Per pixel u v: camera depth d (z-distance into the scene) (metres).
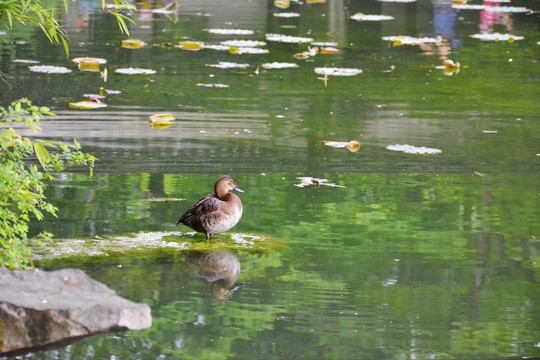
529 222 10.82
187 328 7.59
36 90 17.75
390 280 8.90
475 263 9.44
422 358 7.10
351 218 10.88
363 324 7.80
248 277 8.91
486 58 23.47
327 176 12.69
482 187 12.28
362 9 34.16
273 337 7.43
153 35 25.98
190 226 10.07
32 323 7.20
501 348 7.34
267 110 16.89
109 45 23.88
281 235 10.26
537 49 25.02
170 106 16.91
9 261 8.11
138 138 14.41
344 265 9.30
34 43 23.64
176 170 12.70
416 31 28.30
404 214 11.07
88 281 8.02
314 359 7.04
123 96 17.61
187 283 8.68
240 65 21.64
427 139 15.01
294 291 8.54
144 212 10.86
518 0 37.97
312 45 25.03
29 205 8.23
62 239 9.74
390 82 20.03
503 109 17.48
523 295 8.55
